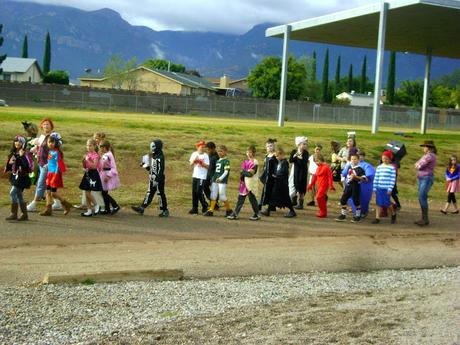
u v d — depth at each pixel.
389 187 15.04
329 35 40.41
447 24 35.31
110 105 58.78
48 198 13.48
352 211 16.20
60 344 6.98
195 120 39.19
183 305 8.51
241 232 13.27
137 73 90.62
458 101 105.94
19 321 7.50
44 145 13.60
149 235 12.43
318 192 15.49
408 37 40.59
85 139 22.12
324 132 30.53
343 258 11.59
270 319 8.08
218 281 9.70
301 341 7.32
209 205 15.74
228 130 27.98
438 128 68.94
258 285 9.62
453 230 14.89
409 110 69.81
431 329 7.88
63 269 9.64
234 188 19.03
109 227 12.91
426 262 11.68
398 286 10.01
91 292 8.82
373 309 8.68
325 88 103.62
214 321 7.94
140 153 21.48
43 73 101.12
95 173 13.62
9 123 23.05
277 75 90.25
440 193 21.72
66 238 11.73
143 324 7.73
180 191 17.78
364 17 33.72
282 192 15.16
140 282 9.47
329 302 8.95
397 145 17.09
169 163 20.83
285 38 38.31
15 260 10.05
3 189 16.08
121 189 17.23
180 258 10.81
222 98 62.94
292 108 65.25
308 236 13.30
